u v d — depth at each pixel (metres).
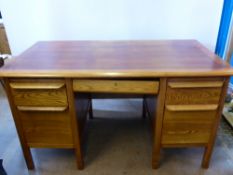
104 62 1.16
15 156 1.51
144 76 1.01
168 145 1.29
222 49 2.14
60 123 1.21
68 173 1.37
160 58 1.22
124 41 1.65
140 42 1.61
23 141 1.28
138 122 1.87
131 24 2.04
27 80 1.07
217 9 1.91
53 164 1.43
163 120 1.18
